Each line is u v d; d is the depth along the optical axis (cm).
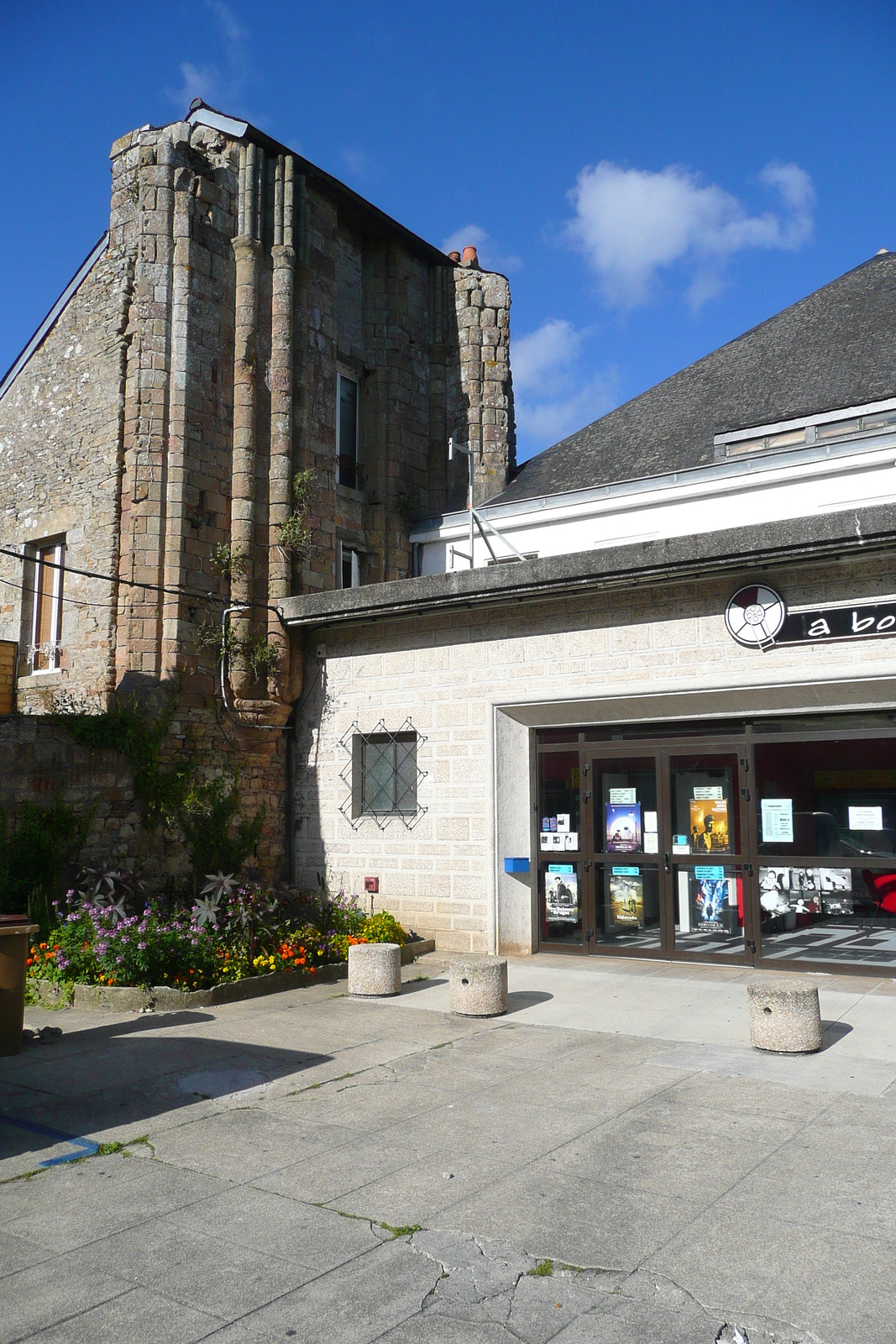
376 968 1006
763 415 1634
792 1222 462
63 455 1511
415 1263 432
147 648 1351
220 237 1490
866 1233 450
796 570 1054
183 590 1369
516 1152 561
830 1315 384
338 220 1819
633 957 1176
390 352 1873
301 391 1554
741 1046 781
